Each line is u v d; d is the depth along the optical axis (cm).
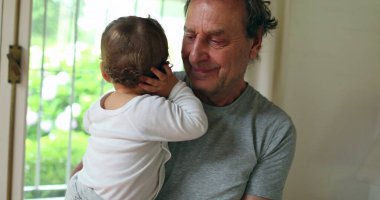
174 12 157
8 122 147
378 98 175
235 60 96
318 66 166
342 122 173
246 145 100
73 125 157
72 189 97
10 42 143
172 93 95
